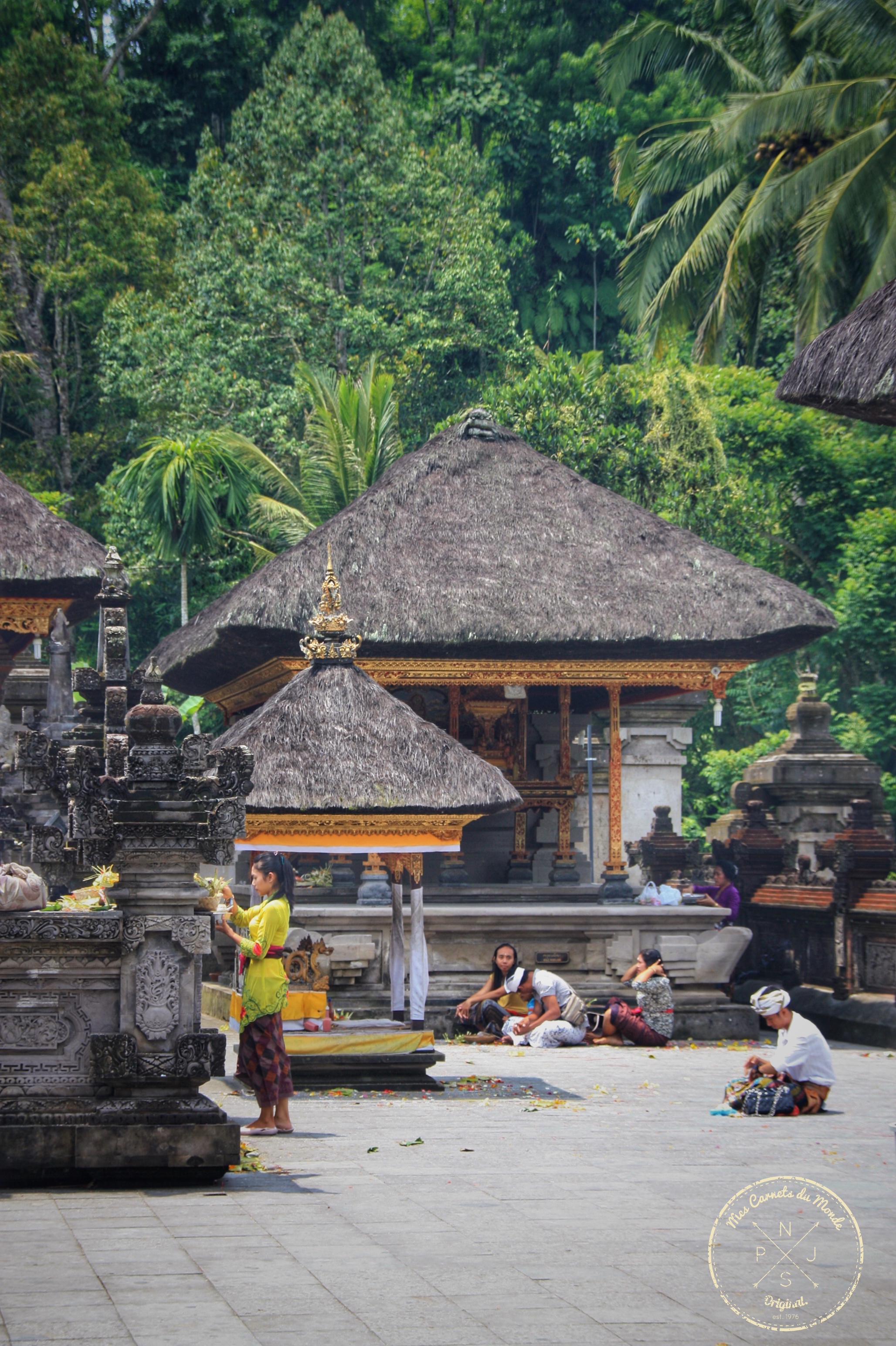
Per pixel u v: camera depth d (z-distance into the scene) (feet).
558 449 164.04
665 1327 21.22
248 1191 32.30
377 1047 55.01
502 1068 61.93
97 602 107.24
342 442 166.09
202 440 152.87
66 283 196.03
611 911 76.95
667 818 103.96
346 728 59.00
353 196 195.11
